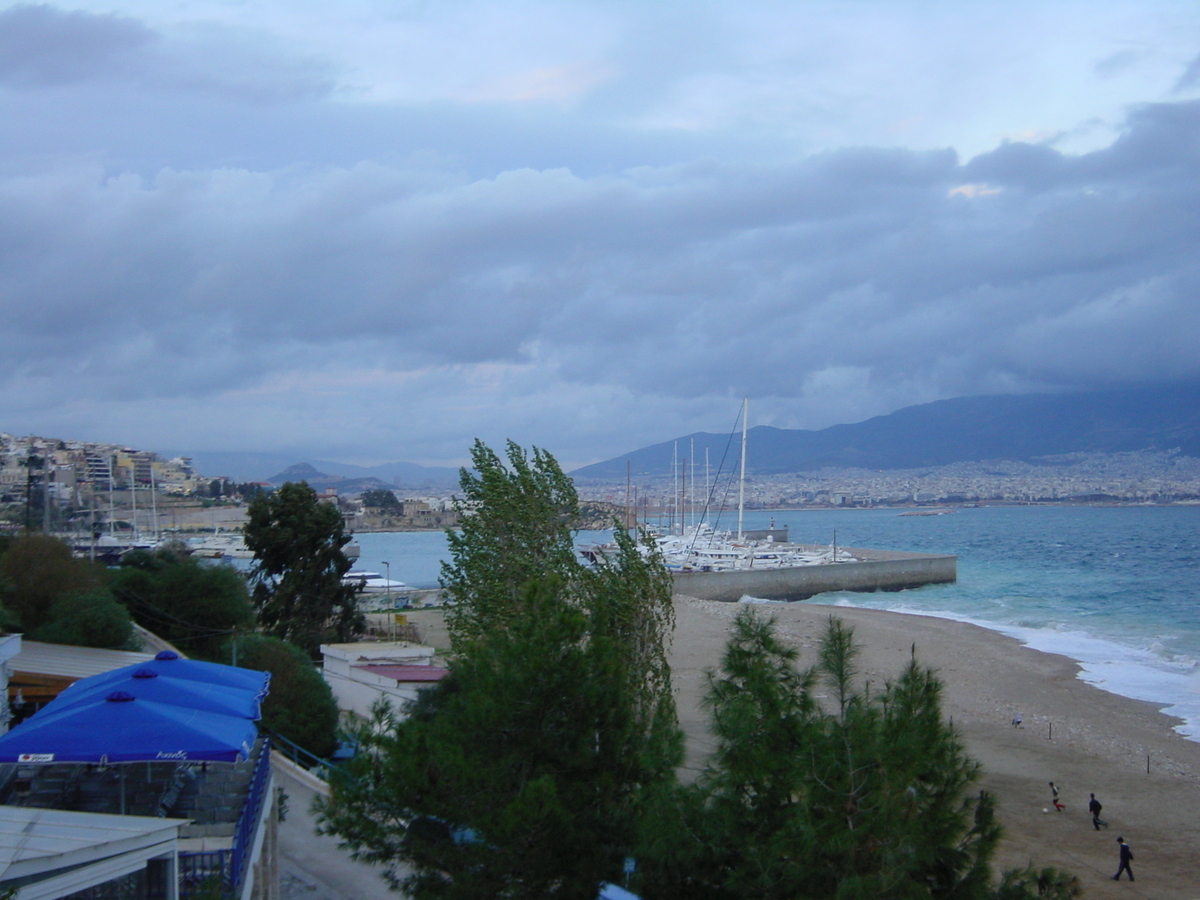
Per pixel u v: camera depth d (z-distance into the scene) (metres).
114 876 9.82
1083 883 28.17
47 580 34.06
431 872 11.40
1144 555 190.12
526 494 30.22
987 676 62.03
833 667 10.95
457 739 12.05
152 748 12.28
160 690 14.30
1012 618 99.44
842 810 9.84
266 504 54.78
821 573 128.12
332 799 11.74
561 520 30.64
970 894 9.85
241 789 15.25
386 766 11.59
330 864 19.14
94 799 14.09
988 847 10.15
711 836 10.38
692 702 48.25
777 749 10.84
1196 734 47.34
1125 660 69.94
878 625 85.69
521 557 28.80
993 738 45.66
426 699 24.25
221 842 13.17
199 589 43.97
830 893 9.41
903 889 8.97
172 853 10.62
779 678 11.55
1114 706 53.72
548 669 12.19
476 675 12.80
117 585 42.47
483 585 28.77
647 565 24.75
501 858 10.76
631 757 12.54
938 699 11.11
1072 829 33.19
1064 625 92.88
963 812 10.34
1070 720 49.72
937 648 72.88
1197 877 28.80
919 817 9.74
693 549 154.25
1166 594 123.38
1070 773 40.00
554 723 12.20
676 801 10.77
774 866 9.73
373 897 17.39
